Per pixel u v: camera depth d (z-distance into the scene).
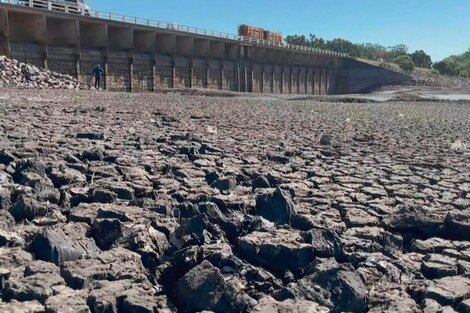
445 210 5.63
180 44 71.88
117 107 19.94
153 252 3.75
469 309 3.09
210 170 7.10
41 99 21.89
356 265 3.81
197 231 4.14
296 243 3.93
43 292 2.93
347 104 37.81
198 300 3.02
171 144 9.42
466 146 11.74
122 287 3.12
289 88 106.31
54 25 53.03
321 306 3.02
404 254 4.22
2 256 3.44
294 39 167.88
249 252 3.87
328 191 6.34
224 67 83.31
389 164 8.81
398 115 24.94
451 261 3.94
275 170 7.59
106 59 57.28
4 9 44.97
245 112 21.50
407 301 3.17
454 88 109.94
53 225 4.18
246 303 3.04
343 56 125.69
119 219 4.36
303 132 13.87
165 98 32.09
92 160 7.30
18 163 6.18
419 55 164.25
